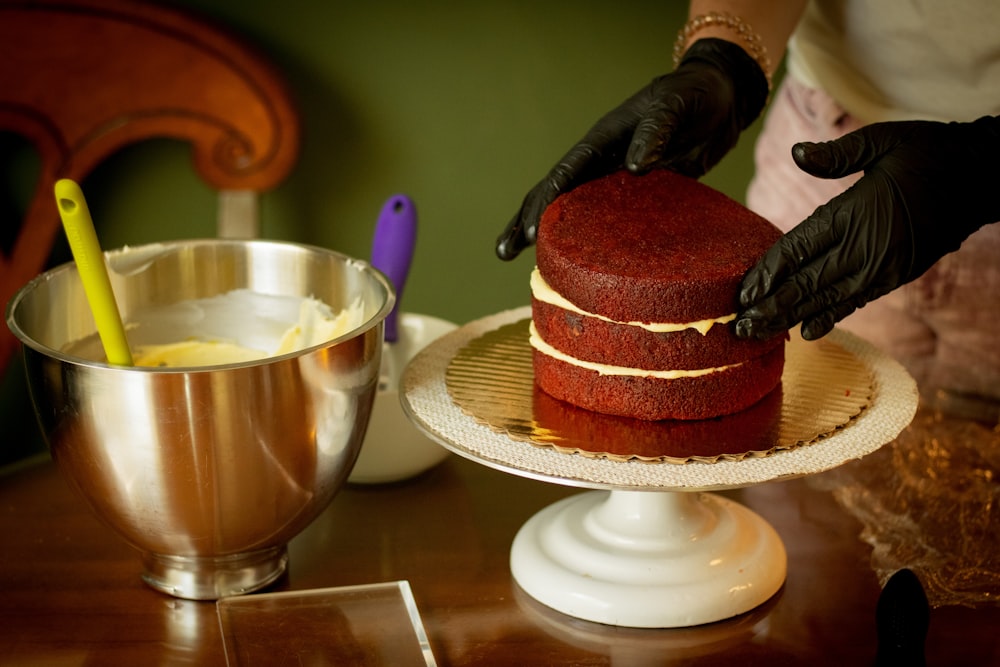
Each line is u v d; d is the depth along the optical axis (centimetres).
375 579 83
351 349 76
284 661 70
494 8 167
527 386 87
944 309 118
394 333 102
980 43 105
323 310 92
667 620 77
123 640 75
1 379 151
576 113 174
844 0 113
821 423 80
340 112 170
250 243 93
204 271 93
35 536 88
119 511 75
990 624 77
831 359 93
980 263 113
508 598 81
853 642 75
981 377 117
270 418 73
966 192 83
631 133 92
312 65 167
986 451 99
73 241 74
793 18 106
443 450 96
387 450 93
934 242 82
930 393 112
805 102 121
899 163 81
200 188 169
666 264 80
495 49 169
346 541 88
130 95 149
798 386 87
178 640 75
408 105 171
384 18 166
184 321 94
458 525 90
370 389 79
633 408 81
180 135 151
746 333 78
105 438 72
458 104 172
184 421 71
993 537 87
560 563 81
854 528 89
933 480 95
